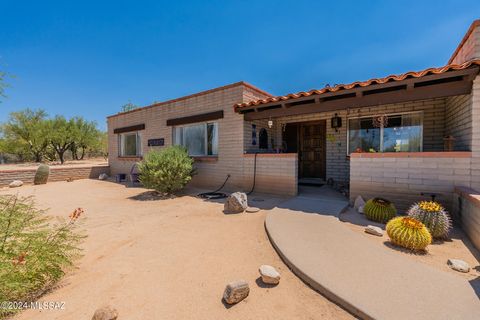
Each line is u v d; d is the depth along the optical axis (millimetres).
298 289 2125
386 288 1947
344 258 2527
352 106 5008
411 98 4367
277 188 6355
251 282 2277
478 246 2865
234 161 7188
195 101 8188
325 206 4820
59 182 11109
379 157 4656
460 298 1806
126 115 11539
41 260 2127
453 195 3939
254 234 3633
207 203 5949
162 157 6965
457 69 3625
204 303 1958
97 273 2506
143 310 1875
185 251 3061
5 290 1856
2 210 2537
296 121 8211
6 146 22938
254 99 7465
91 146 26375
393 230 2939
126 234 3766
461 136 4383
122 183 10641
